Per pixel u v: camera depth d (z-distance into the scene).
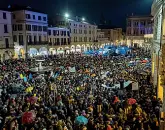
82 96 17.11
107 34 97.50
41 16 54.91
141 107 14.53
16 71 27.72
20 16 49.28
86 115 13.07
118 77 24.48
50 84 20.08
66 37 65.25
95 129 11.77
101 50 55.59
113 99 16.62
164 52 10.05
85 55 51.22
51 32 59.03
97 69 30.02
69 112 14.64
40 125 11.64
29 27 50.59
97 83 21.92
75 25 69.56
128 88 19.09
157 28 22.98
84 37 75.50
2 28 46.16
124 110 14.40
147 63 34.47
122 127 11.57
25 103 15.17
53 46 59.66
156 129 11.90
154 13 26.64
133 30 89.19
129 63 35.16
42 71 28.45
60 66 31.77
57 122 12.05
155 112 13.73
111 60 39.81
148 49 68.94
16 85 19.00
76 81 22.78
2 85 20.31
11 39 48.84
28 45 50.34
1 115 13.59
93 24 83.31
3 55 46.22
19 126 12.59
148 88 20.14
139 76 25.83
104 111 14.66
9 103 14.96
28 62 36.41
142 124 11.61
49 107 14.85
